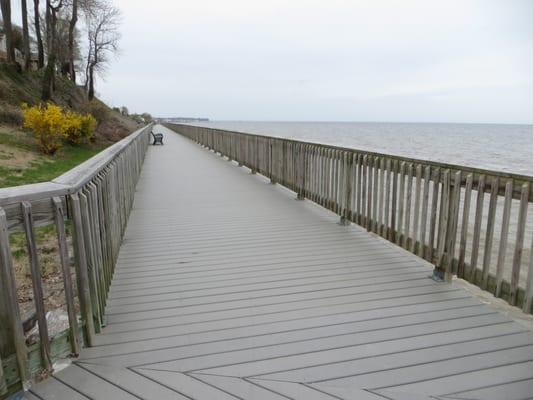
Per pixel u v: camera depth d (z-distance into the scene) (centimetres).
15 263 396
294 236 445
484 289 277
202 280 319
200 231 466
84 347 218
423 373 198
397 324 248
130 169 579
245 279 321
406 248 360
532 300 237
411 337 233
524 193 239
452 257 307
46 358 188
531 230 625
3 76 2055
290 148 699
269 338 231
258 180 884
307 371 199
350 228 481
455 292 298
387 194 390
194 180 876
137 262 361
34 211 173
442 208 311
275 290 299
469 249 536
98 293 239
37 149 1382
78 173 225
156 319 254
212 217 537
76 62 3778
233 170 1059
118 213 381
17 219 166
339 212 504
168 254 383
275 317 257
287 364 205
